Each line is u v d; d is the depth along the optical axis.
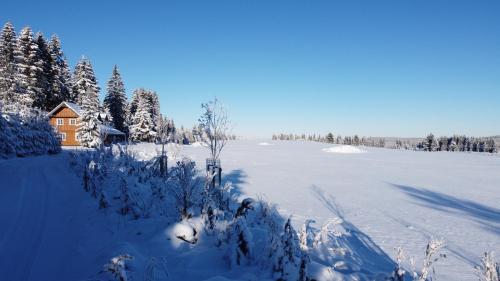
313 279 4.43
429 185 20.66
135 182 9.34
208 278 4.69
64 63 59.88
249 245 5.20
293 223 10.03
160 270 4.91
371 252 7.63
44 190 12.17
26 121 29.53
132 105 76.44
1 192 11.81
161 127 23.00
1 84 44.19
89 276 4.87
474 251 8.20
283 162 34.88
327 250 6.36
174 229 6.36
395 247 8.16
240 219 5.55
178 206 7.25
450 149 102.81
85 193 11.12
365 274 5.14
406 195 16.66
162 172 12.20
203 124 10.91
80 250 6.13
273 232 5.53
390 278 4.48
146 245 6.07
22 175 16.03
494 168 33.78
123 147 21.81
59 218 8.35
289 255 4.80
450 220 11.45
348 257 6.50
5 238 6.89
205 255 5.44
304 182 20.30
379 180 22.38
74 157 19.19
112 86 65.50
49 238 6.88
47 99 52.84
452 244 8.70
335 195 16.05
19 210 9.20
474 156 55.53
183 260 5.33
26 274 5.25
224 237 5.82
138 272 4.81
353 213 12.13
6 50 46.22
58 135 34.75
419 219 11.49
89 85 60.44
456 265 7.15
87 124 45.34
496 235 9.68
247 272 4.80
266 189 17.17
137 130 65.69
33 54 47.38
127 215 7.88
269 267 4.86
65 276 5.12
